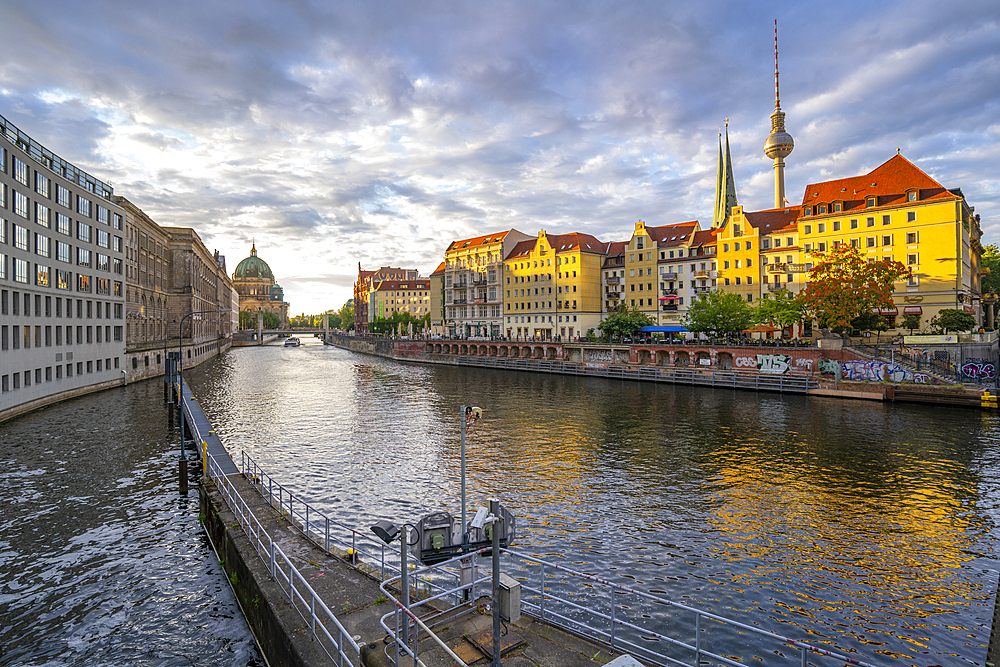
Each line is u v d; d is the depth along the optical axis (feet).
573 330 384.68
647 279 360.69
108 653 52.11
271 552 54.44
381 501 95.45
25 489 98.22
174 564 69.92
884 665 50.39
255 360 444.14
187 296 398.21
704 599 62.13
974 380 179.11
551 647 37.86
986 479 101.86
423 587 51.93
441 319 526.16
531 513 88.94
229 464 94.94
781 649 52.95
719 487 100.32
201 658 50.85
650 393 222.69
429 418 173.47
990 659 40.24
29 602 61.16
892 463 112.57
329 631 41.88
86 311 210.79
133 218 298.15
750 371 236.02
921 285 244.42
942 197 240.32
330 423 166.09
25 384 167.63
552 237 413.80
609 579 66.90
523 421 165.48
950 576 67.00
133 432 142.82
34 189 174.09
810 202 290.97
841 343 215.10
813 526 82.28
